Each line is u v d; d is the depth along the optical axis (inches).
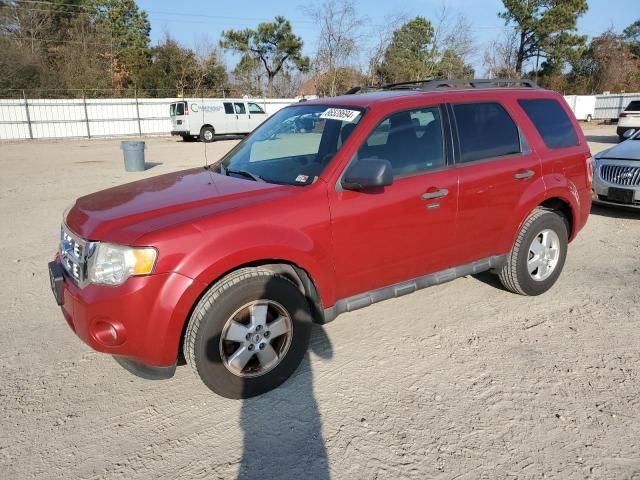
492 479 98.7
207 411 122.3
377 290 146.1
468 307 178.7
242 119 1085.1
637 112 791.1
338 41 1320.1
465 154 158.6
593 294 188.5
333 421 117.3
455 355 145.9
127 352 112.6
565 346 150.1
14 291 199.9
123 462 105.3
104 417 120.6
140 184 150.9
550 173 178.5
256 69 1807.3
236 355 120.9
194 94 1660.9
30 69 1409.9
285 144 154.2
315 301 135.2
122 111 1240.2
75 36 1748.3
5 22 1670.8
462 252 161.2
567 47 1748.3
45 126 1159.6
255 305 121.4
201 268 111.8
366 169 125.5
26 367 143.3
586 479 98.3
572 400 123.4
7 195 410.6
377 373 137.0
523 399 124.1
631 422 114.7
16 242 269.4
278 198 125.7
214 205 122.3
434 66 1494.8
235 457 106.3
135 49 1729.8
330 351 149.2
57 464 105.0
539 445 107.9
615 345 150.1
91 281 112.8
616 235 272.5
